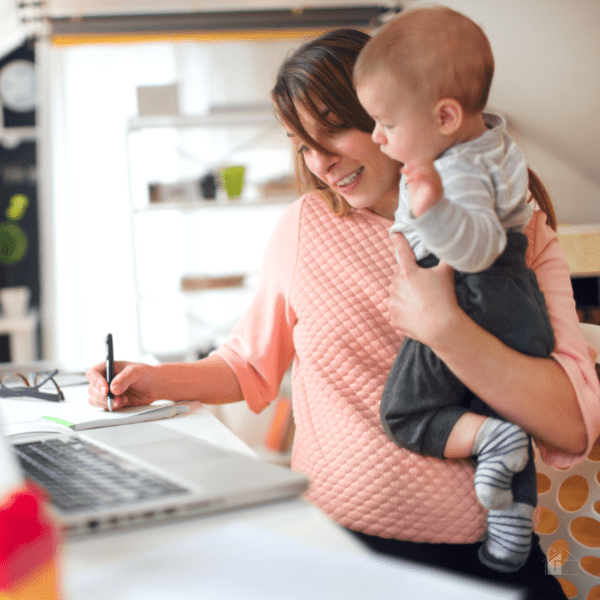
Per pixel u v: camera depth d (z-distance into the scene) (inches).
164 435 29.9
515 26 94.7
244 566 17.6
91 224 150.8
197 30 137.5
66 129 149.9
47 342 151.2
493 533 30.7
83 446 27.8
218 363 42.7
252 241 149.9
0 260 158.7
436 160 30.5
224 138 145.1
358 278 38.4
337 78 34.4
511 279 31.0
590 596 35.9
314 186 42.7
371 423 35.9
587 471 36.0
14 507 14.1
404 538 34.6
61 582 14.6
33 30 143.4
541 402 30.0
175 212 148.8
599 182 118.6
